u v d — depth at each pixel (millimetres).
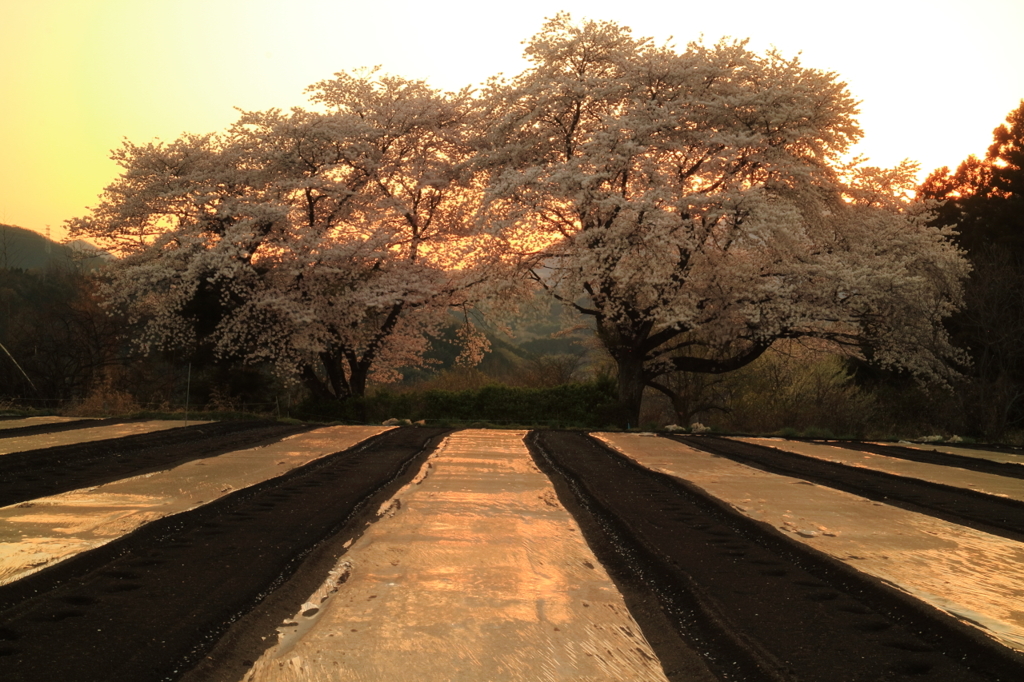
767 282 22969
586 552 7324
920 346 22938
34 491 9766
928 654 4871
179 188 24109
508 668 4602
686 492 10883
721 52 23219
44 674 4316
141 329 33219
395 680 4402
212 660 4578
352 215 26812
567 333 33250
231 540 7434
